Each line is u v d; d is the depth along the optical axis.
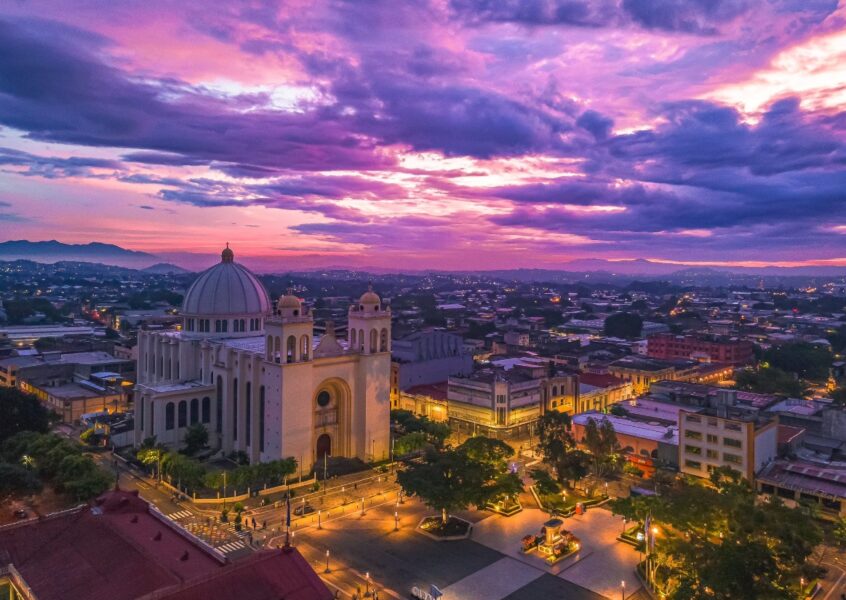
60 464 99.69
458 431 148.75
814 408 132.25
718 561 60.75
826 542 87.38
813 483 99.44
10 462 108.44
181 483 106.44
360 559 81.88
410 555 83.25
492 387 142.00
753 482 103.25
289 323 112.81
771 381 181.38
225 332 142.38
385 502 102.75
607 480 114.50
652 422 136.12
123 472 116.44
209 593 51.31
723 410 114.94
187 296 144.62
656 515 75.31
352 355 124.12
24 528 65.94
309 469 116.69
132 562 57.06
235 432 127.75
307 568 57.06
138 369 158.00
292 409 113.62
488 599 72.25
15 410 124.06
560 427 110.12
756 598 57.97
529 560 82.06
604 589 74.81
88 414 150.38
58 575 58.41
